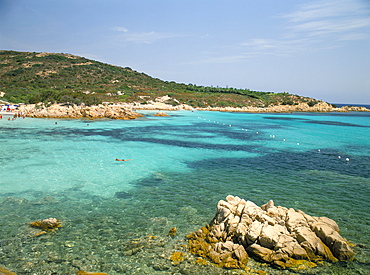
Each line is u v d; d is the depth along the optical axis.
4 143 35.84
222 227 12.93
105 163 27.05
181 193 19.17
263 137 49.00
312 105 162.00
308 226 12.56
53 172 23.39
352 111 167.75
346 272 10.66
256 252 11.45
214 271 10.63
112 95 124.50
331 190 20.27
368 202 17.92
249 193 19.36
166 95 139.75
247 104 148.88
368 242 12.88
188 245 12.44
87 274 10.26
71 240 12.70
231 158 30.97
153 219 15.05
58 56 181.38
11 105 86.06
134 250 11.98
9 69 146.50
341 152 35.66
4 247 11.94
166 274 10.43
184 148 36.44
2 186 19.61
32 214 15.30
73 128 54.00
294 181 22.44
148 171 24.62
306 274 10.53
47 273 10.30
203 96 153.75
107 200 17.67
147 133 50.34
